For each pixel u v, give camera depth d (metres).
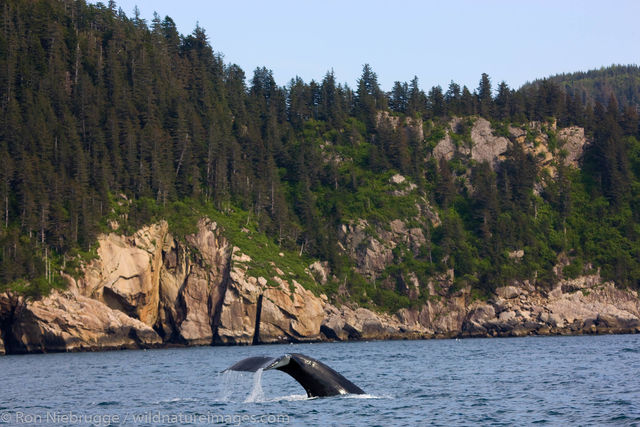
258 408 139.75
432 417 127.50
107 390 191.75
